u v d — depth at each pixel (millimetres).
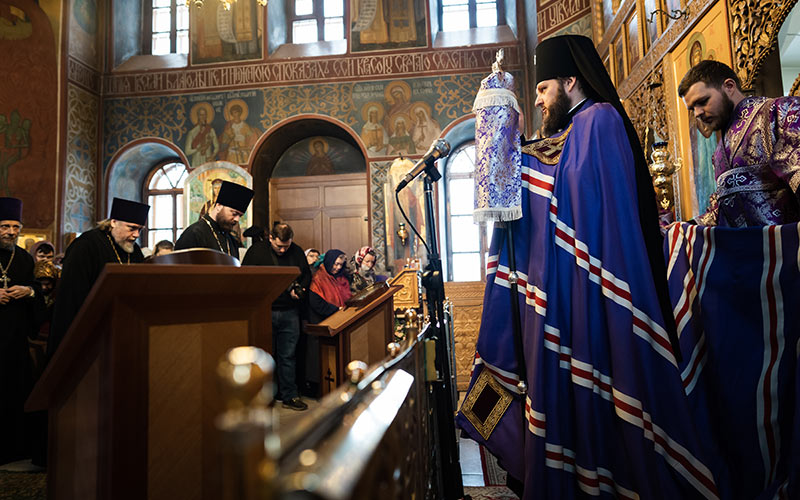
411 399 1162
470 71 10234
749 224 2150
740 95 2250
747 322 1979
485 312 1919
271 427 371
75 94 10016
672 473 1497
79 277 2957
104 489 1210
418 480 1227
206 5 10734
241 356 388
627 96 6035
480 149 1847
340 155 11141
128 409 1237
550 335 1706
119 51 11008
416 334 1549
